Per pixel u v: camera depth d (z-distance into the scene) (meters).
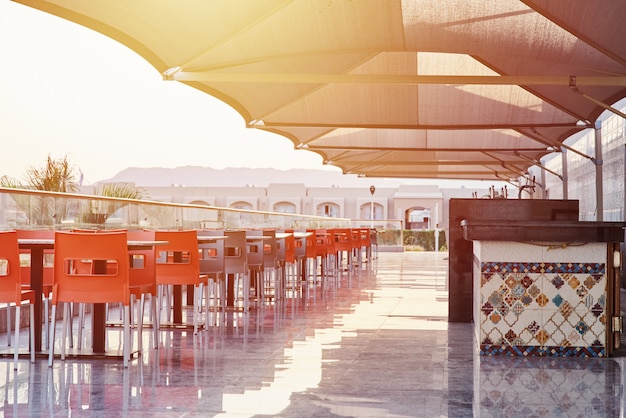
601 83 10.93
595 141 15.91
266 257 9.05
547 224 5.38
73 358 5.25
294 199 47.41
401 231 29.03
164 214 11.37
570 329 5.45
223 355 5.40
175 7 9.48
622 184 13.29
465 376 4.65
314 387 4.28
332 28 10.32
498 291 5.50
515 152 22.38
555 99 14.30
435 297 10.22
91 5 9.38
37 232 6.39
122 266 4.86
